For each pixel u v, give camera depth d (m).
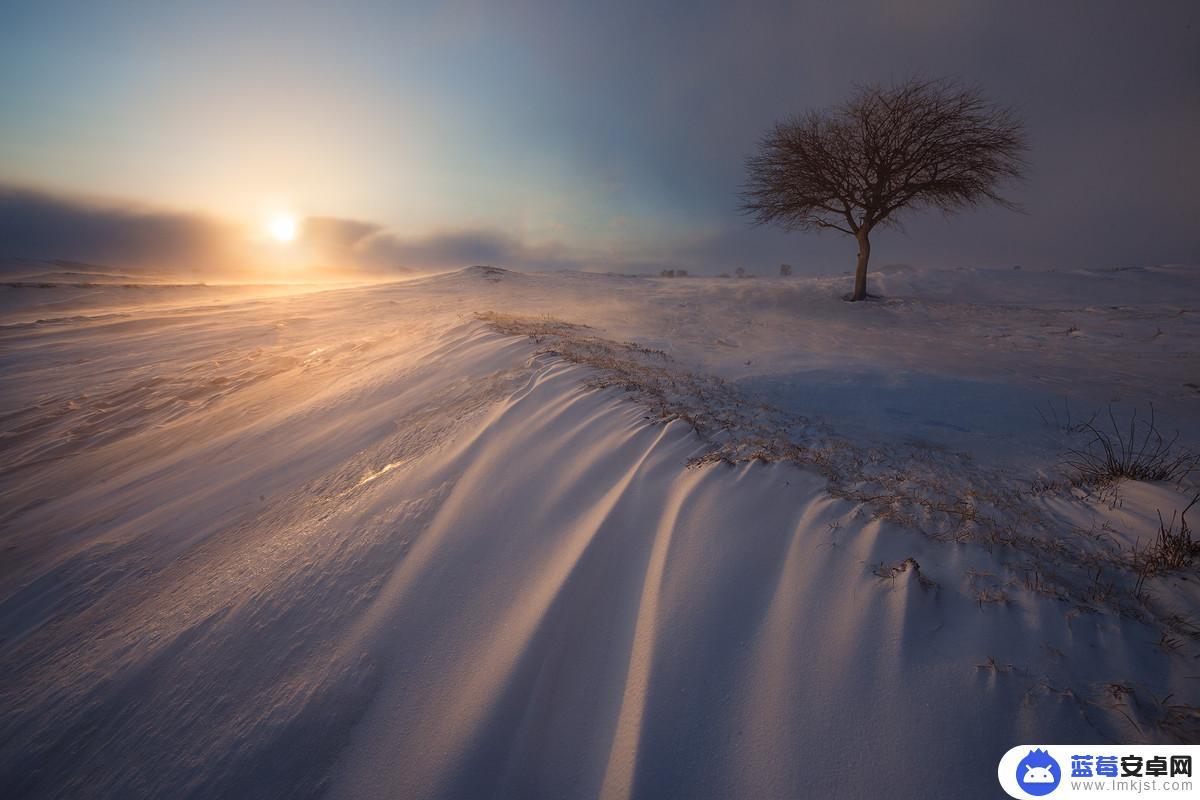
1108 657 2.02
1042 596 2.34
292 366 13.30
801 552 2.85
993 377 8.73
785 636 2.39
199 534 5.32
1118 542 2.83
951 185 20.27
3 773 2.87
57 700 3.30
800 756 1.94
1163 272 27.30
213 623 3.59
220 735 2.74
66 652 3.86
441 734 2.39
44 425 10.81
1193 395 7.48
